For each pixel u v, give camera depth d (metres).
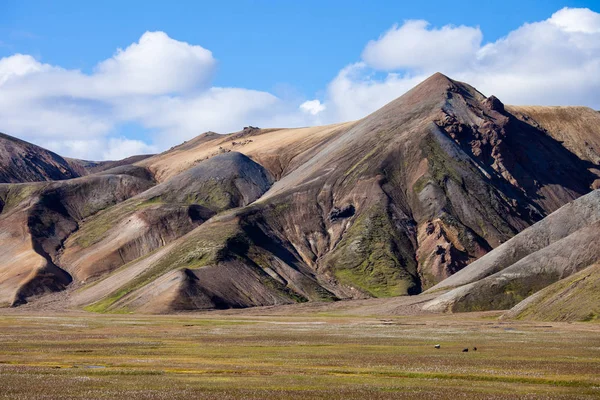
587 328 132.25
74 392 61.84
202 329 146.00
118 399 58.62
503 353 94.06
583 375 72.44
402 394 61.41
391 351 98.19
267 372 76.00
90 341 117.25
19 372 74.75
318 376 72.44
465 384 67.38
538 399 59.53
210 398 59.28
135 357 92.00
